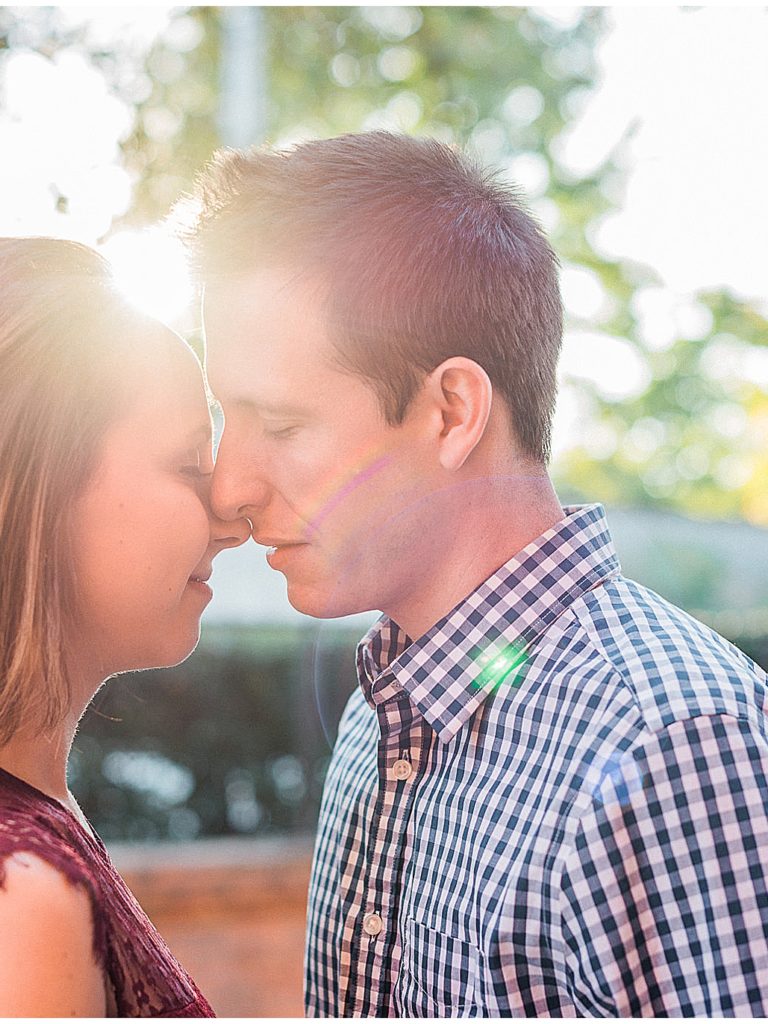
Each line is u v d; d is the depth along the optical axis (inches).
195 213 49.9
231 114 264.1
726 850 39.8
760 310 312.5
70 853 36.1
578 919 40.1
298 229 46.6
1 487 39.8
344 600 49.4
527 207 54.4
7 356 40.1
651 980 40.1
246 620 240.4
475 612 48.9
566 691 45.3
